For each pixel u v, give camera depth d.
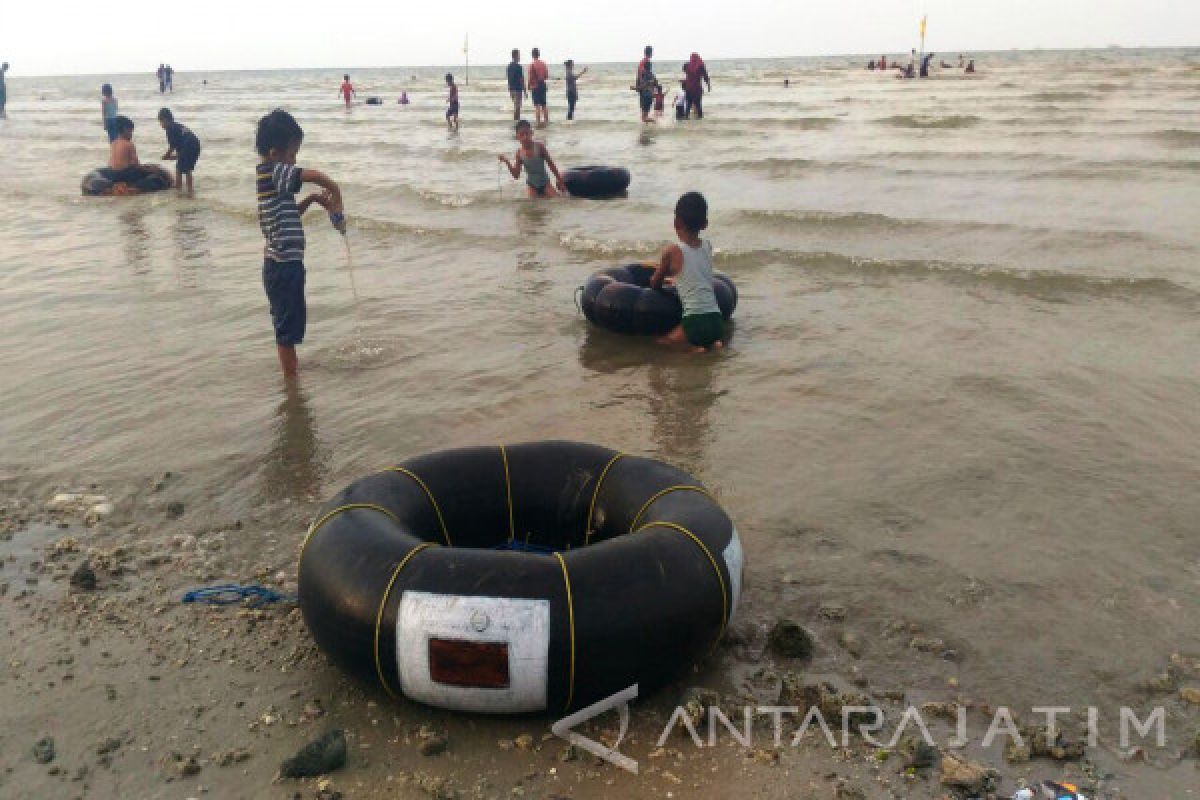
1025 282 8.61
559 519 4.03
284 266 6.61
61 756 3.12
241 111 42.16
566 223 12.44
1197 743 3.11
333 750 3.04
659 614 3.11
